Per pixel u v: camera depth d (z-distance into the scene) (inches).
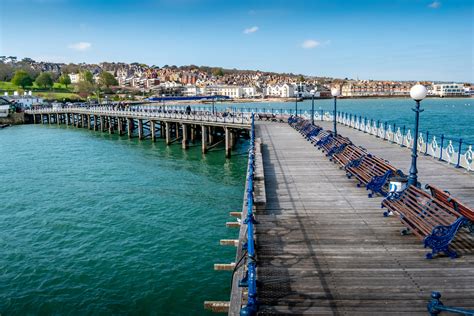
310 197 406.9
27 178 1056.8
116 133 2132.1
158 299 444.5
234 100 7032.5
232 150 1401.3
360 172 466.9
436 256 266.4
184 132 1440.7
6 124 2755.9
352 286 230.7
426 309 207.2
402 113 3848.4
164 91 7642.7
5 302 442.6
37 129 2490.2
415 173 348.5
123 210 753.6
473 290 224.4
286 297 220.2
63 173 1109.1
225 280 483.5
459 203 289.0
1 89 5472.4
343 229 317.7
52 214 742.5
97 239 616.4
